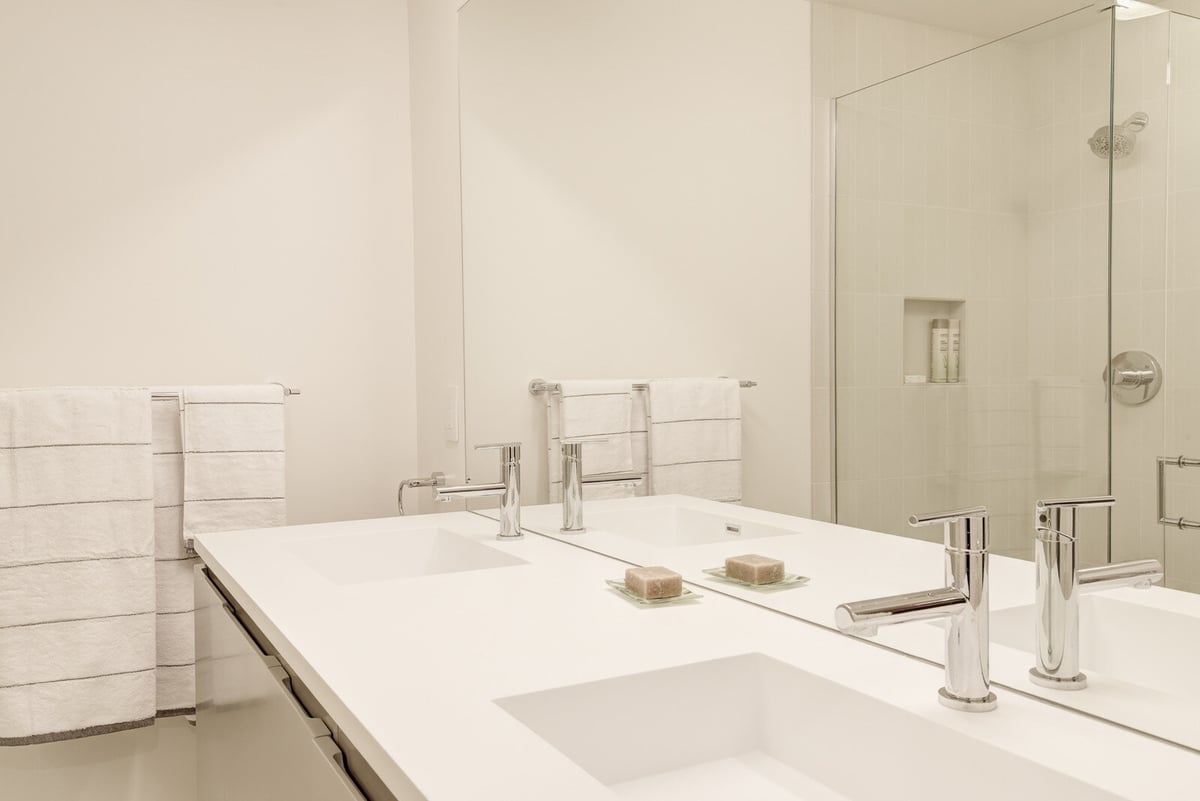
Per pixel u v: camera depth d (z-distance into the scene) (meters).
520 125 1.76
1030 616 0.85
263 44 2.10
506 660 0.91
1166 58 0.70
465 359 2.00
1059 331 0.80
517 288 1.78
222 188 2.05
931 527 0.94
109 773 1.93
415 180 2.26
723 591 1.22
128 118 1.96
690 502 1.34
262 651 1.23
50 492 1.76
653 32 1.40
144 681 1.81
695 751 0.90
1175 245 0.70
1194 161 0.68
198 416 1.90
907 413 0.98
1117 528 0.75
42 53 1.88
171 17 2.00
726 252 1.26
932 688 0.83
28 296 1.88
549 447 1.67
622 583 1.23
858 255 1.04
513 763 0.68
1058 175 0.80
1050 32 0.81
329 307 2.18
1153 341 0.72
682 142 1.34
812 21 1.10
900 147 0.98
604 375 1.53
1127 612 0.75
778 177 1.16
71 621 1.76
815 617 1.08
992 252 0.87
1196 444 0.69
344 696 0.81
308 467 2.16
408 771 0.66
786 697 0.90
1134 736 0.72
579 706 0.84
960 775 0.72
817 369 1.11
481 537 1.64
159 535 1.89
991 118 0.86
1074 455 0.79
